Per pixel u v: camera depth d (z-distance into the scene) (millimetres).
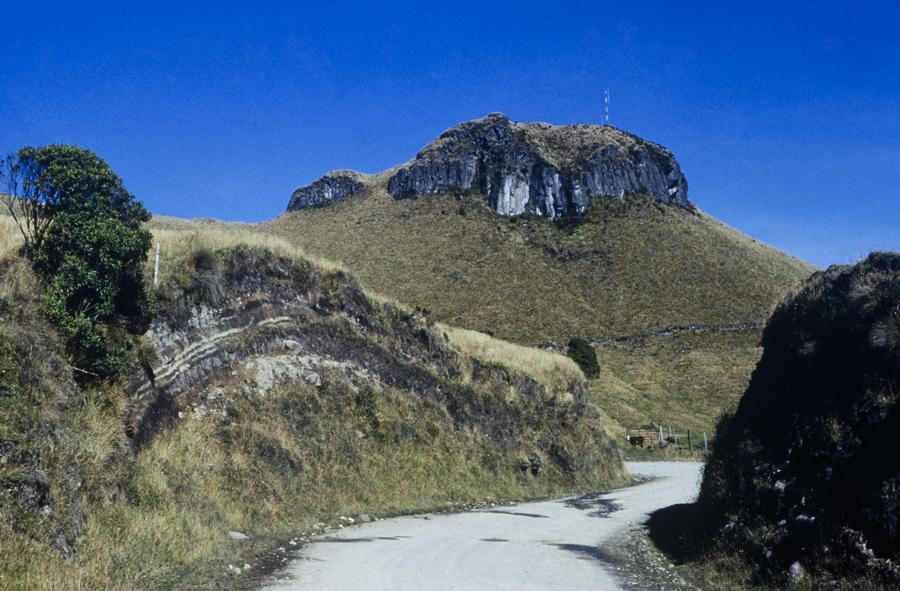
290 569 10734
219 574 9953
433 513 19234
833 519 9703
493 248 100375
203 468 13859
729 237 110125
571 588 10383
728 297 83562
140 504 11016
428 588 9766
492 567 11719
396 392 23234
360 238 107312
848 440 10203
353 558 11875
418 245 102125
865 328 11195
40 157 12562
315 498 16500
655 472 36219
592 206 112750
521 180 116625
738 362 65688
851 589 8656
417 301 82625
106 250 12438
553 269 94625
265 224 128875
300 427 18109
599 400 54594
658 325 76562
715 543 11961
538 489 25984
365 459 19625
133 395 13289
